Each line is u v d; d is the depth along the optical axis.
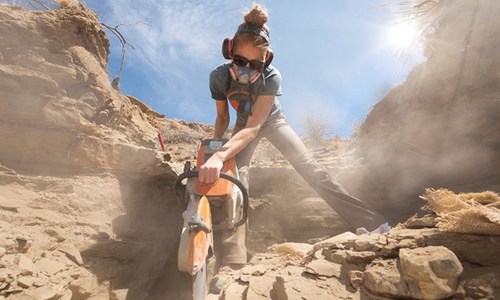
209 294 2.04
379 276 1.51
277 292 1.73
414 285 1.41
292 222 5.03
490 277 1.38
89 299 2.82
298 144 2.94
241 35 2.48
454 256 1.39
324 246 2.12
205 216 1.78
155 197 4.68
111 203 4.04
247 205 2.15
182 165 5.56
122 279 3.30
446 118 4.43
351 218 2.73
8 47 3.97
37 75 4.01
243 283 1.94
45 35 4.67
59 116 4.08
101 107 5.00
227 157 2.08
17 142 3.71
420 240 1.70
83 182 3.96
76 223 3.38
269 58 2.58
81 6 6.11
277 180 5.30
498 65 4.20
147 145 6.05
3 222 2.79
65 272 2.64
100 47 6.43
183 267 1.68
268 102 2.59
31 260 2.51
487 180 3.73
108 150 4.30
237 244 2.68
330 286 1.64
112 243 3.35
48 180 3.70
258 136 3.05
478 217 1.56
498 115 3.91
